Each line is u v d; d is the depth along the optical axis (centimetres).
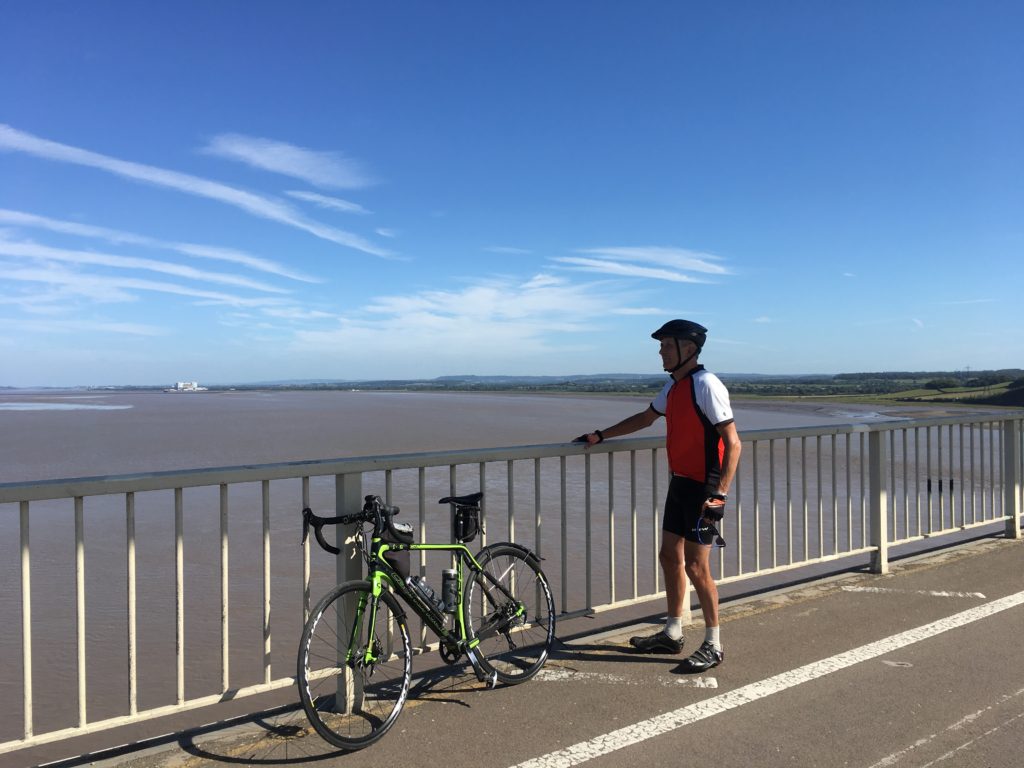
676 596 407
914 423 605
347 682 336
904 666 389
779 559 784
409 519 993
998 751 301
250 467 313
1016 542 673
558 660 405
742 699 351
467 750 304
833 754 299
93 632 588
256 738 317
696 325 389
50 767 299
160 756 302
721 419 372
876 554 569
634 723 328
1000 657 400
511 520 404
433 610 353
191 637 578
